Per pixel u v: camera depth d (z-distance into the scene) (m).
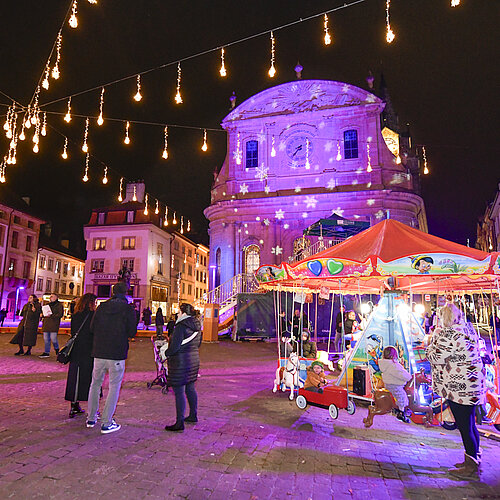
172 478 3.69
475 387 4.05
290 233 24.72
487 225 46.38
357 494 3.52
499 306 8.18
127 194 43.94
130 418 5.64
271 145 26.00
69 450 4.28
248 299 19.33
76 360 5.56
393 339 6.51
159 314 18.56
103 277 40.25
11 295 38.47
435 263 5.53
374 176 24.19
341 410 6.45
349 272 6.13
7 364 10.10
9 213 38.16
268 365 11.43
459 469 4.00
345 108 25.02
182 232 51.56
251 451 4.46
